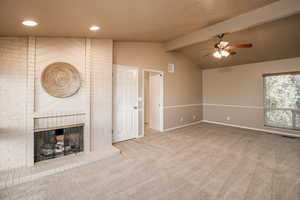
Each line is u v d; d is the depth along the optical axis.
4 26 2.03
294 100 4.51
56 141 2.93
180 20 2.75
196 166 2.69
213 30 3.37
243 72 5.58
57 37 2.82
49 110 2.76
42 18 1.86
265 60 4.99
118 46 4.00
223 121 6.18
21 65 2.49
